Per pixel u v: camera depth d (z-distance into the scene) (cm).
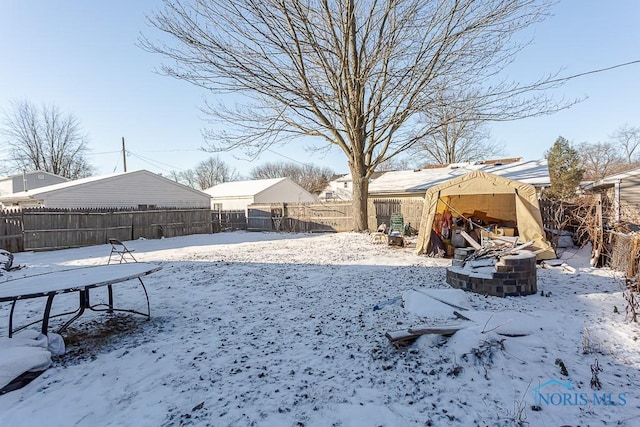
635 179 1162
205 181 5872
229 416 229
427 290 452
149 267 448
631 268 566
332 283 589
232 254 989
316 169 6022
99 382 283
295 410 232
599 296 464
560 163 2869
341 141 1403
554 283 547
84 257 1047
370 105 1294
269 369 291
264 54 1030
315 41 1023
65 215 1321
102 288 607
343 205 1816
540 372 260
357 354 310
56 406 252
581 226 882
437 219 960
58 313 469
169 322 424
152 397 258
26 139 3778
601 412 215
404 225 1417
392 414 222
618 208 870
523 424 206
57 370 306
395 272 661
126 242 1471
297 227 1967
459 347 287
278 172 6041
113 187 1948
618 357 282
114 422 230
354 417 221
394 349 311
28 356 291
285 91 1088
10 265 813
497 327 316
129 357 328
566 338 318
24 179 2836
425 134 1262
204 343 355
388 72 1048
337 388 256
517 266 472
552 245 837
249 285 597
